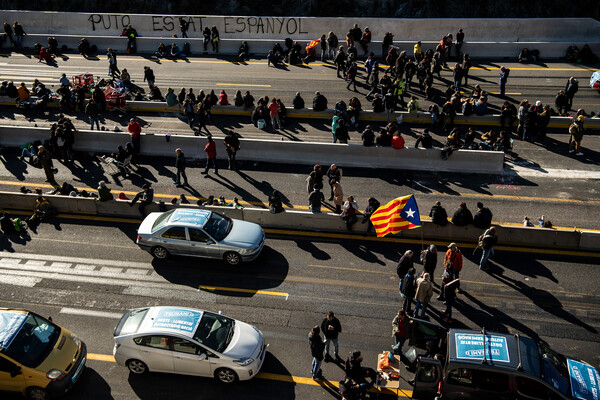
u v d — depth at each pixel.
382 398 12.95
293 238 19.11
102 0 47.81
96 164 24.22
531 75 31.59
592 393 11.63
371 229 19.09
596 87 29.62
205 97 27.50
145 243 17.77
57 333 13.70
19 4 48.19
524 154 24.33
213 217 18.08
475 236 18.53
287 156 24.27
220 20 37.38
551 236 18.06
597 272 17.06
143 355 13.38
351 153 23.81
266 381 13.55
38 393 12.83
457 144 23.45
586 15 45.00
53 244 19.00
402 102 28.62
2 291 16.80
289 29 37.00
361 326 15.19
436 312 15.63
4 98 29.62
